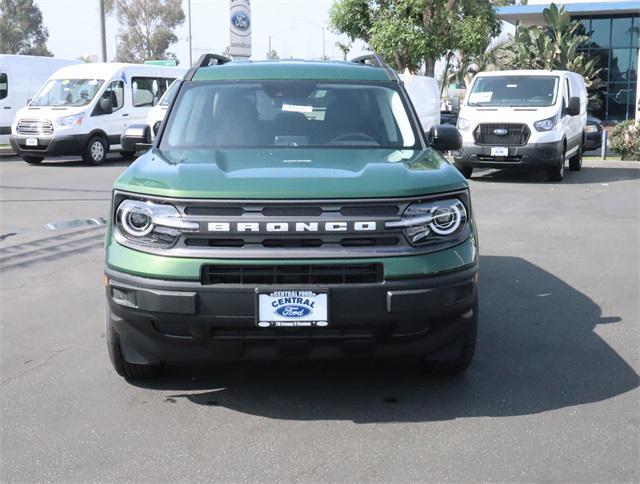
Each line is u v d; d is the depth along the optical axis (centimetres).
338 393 450
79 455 373
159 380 471
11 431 400
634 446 380
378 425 406
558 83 1580
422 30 2312
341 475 352
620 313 621
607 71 3378
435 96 2191
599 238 952
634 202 1268
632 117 3366
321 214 389
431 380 469
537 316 611
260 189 390
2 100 2261
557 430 399
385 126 527
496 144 1500
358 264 387
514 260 823
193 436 394
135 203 403
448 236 408
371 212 392
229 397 445
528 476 351
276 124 521
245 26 2022
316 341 398
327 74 567
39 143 1930
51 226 1031
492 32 2523
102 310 634
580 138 1772
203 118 525
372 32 2384
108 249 413
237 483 346
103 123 2022
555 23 3003
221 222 385
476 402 436
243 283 386
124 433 398
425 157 474
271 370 486
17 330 579
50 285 718
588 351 525
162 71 2272
